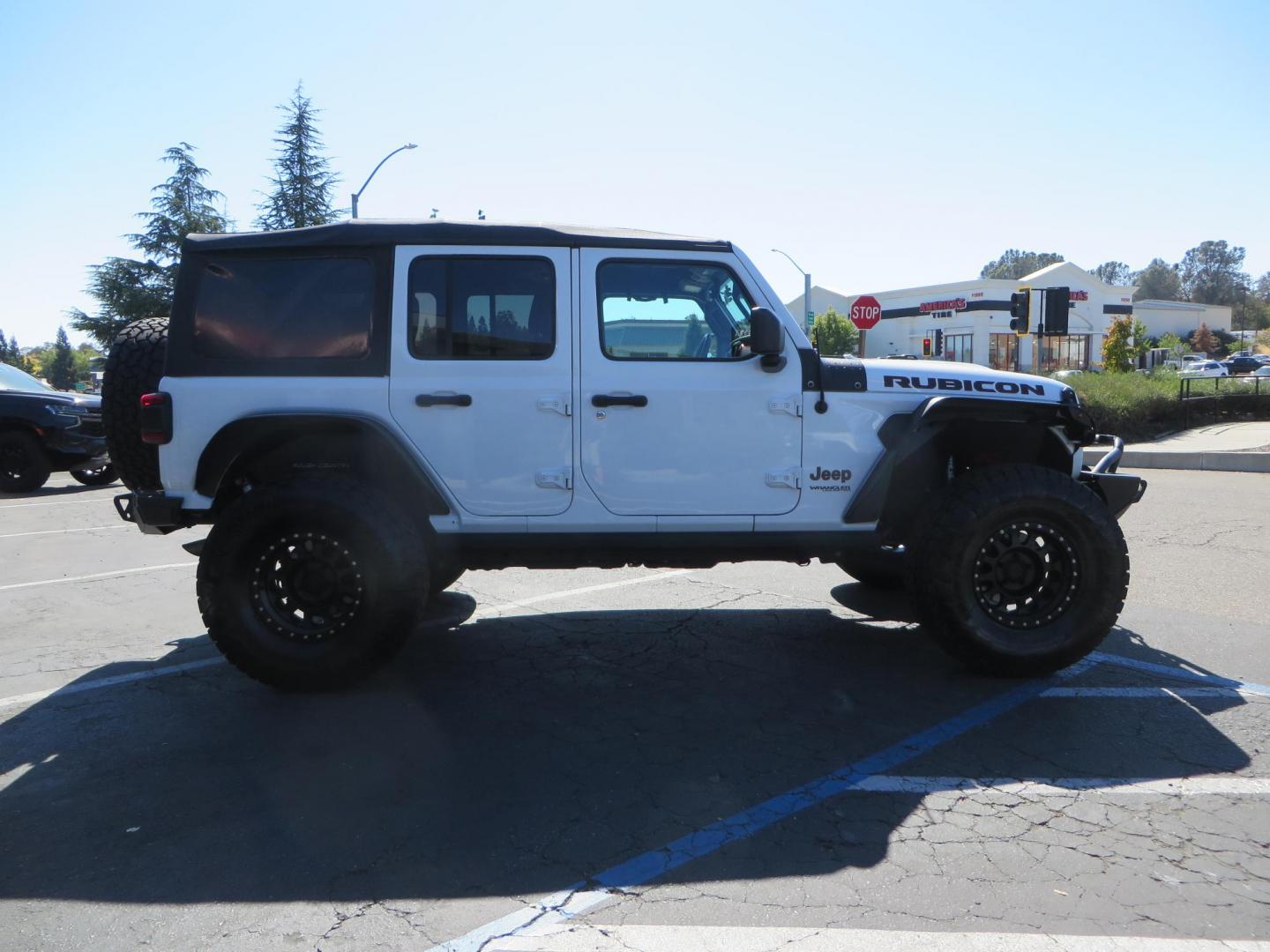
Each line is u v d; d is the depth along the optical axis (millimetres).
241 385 4281
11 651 5133
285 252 4355
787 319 4492
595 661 4758
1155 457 13742
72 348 113812
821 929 2408
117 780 3379
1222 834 2902
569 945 2350
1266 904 2512
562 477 4359
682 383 4387
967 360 53969
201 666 4789
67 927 2449
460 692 4301
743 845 2852
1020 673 4320
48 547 8547
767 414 4434
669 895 2580
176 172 41562
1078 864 2725
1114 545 4215
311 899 2572
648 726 3846
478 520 4391
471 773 3398
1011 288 52969
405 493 4402
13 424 12641
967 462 4969
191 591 6656
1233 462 13125
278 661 4117
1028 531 4242
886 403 4520
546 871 2711
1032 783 3283
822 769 3414
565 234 4398
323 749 3639
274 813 3098
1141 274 172250
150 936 2404
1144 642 4980
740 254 4504
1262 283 173750
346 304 4344
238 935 2404
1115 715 3922
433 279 4348
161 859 2803
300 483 4121
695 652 4898
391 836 2930
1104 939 2354
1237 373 51562
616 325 4426
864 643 5031
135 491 4680
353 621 4109
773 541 4500
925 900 2541
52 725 3961
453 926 2438
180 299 4348
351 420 4238
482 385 4312
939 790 3229
